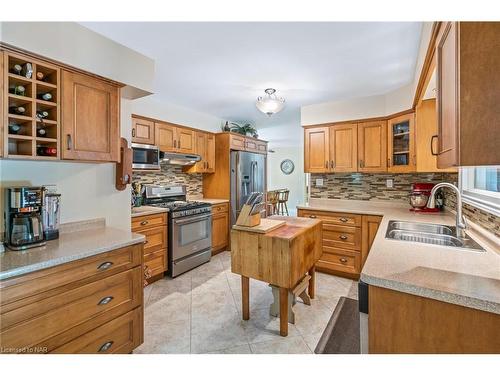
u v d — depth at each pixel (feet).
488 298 2.92
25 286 4.08
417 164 9.04
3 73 4.57
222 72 8.60
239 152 14.28
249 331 6.76
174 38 6.47
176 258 10.54
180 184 13.46
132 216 9.09
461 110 2.89
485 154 2.81
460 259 4.15
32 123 4.97
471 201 6.45
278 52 7.27
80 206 6.61
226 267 11.66
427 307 3.25
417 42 6.71
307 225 7.49
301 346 6.16
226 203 14.06
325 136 12.02
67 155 5.47
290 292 7.02
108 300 5.19
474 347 3.03
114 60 6.43
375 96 10.84
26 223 4.96
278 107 10.00
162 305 8.16
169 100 11.61
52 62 5.24
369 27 6.04
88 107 5.87
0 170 5.30
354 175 12.22
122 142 7.39
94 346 4.95
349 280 10.11
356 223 9.98
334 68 8.30
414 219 7.84
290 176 30.22
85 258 4.83
